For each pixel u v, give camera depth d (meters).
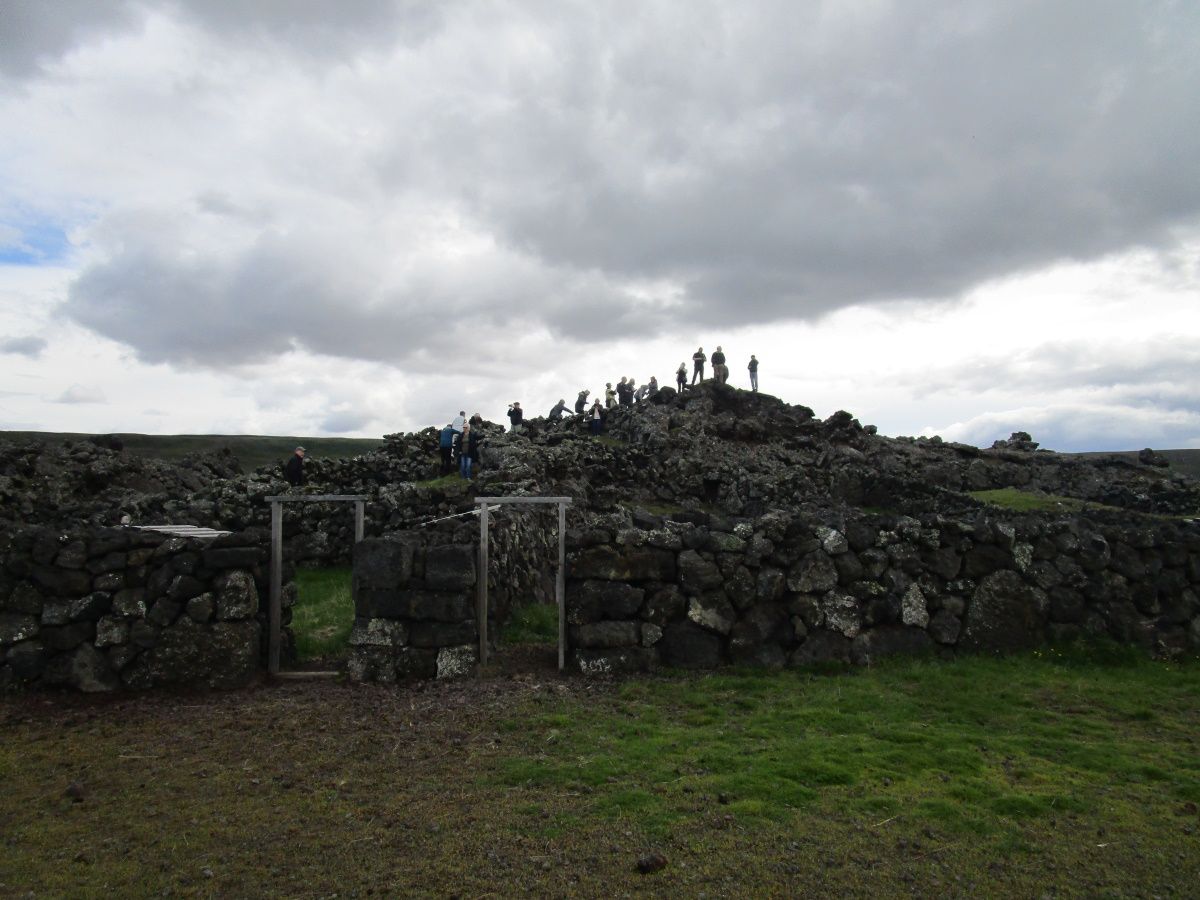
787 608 12.46
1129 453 44.78
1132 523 15.78
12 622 11.26
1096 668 12.33
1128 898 5.83
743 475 33.75
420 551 11.99
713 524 12.89
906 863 6.27
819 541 12.70
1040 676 11.66
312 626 14.78
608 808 7.18
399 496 22.14
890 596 12.68
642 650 12.02
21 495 22.52
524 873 6.08
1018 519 13.92
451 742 9.02
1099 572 13.27
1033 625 12.95
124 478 26.91
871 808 7.23
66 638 11.30
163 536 11.83
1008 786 7.79
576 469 30.66
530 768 8.15
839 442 42.69
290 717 10.12
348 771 8.23
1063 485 39.16
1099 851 6.52
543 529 20.47
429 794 7.57
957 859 6.35
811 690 11.08
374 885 5.92
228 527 22.30
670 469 34.09
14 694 11.04
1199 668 12.40
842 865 6.22
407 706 10.44
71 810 7.38
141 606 11.44
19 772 8.40
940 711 10.24
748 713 10.15
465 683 11.42
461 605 11.80
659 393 45.53
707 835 6.67
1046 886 5.98
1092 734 9.46
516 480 22.98
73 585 11.43
